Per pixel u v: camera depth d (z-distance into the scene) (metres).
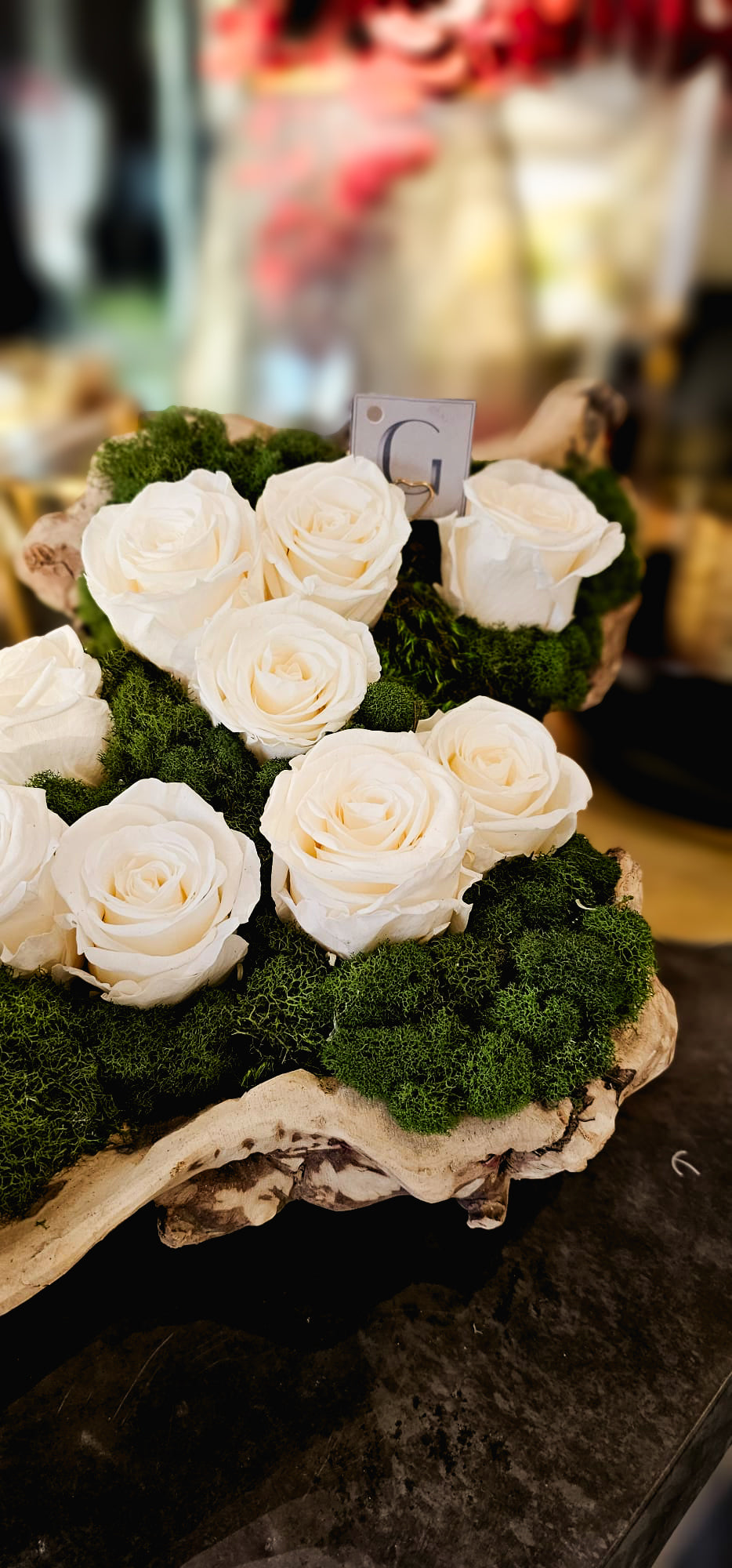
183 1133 0.39
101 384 1.05
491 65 0.98
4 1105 0.39
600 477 0.60
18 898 0.39
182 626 0.44
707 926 0.71
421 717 0.45
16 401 0.99
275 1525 0.37
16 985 0.41
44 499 0.72
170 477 0.51
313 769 0.40
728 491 0.97
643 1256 0.44
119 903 0.39
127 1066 0.40
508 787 0.43
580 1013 0.41
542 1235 0.45
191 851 0.40
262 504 0.46
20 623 0.74
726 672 0.85
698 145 1.00
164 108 1.03
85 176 1.05
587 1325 0.42
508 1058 0.39
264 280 1.11
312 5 0.96
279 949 0.42
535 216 1.07
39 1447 0.39
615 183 1.04
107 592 0.44
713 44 0.94
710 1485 0.53
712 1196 0.46
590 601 0.56
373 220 1.08
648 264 1.07
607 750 0.86
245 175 1.06
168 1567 0.37
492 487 0.50
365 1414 0.40
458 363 1.15
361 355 1.16
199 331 1.14
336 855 0.39
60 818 0.43
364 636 0.44
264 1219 0.42
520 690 0.51
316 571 0.45
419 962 0.40
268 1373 0.41
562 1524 0.38
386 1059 0.39
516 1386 0.40
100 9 0.96
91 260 1.10
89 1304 0.42
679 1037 0.52
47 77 0.99
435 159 1.04
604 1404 0.40
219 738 0.44
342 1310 0.42
